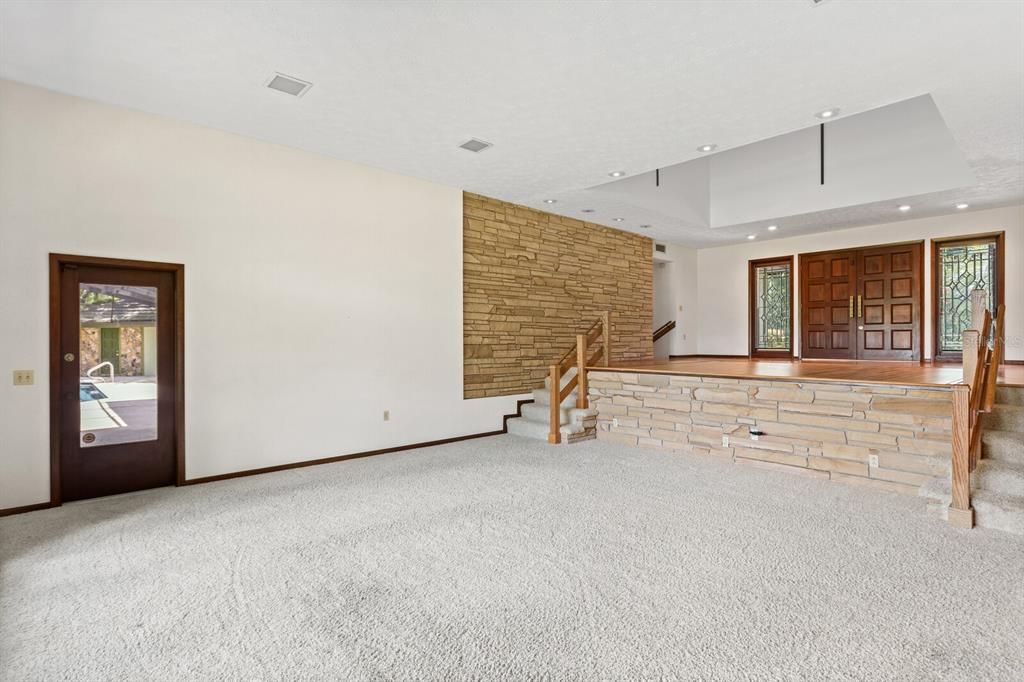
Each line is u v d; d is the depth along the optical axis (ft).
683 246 32.27
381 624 7.32
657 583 8.48
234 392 14.80
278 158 15.55
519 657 6.55
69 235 12.38
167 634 7.10
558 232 24.12
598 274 26.20
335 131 14.42
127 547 9.99
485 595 8.11
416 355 18.71
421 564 9.22
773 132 14.44
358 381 17.24
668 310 32.04
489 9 9.00
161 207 13.60
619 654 6.60
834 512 11.78
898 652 6.63
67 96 12.36
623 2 8.81
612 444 19.25
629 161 16.66
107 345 13.23
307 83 11.65
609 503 12.47
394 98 12.36
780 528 10.82
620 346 27.48
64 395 12.69
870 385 13.83
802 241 29.14
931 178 20.44
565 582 8.53
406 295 18.42
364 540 10.29
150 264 13.43
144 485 13.74
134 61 10.73
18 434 11.88
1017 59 10.52
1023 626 7.20
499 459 16.92
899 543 10.00
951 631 7.09
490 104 12.67
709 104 12.67
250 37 9.84
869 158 22.12
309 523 11.23
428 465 16.15
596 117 13.42
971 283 24.30
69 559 9.46
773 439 15.56
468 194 20.43
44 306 12.13
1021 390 14.24
